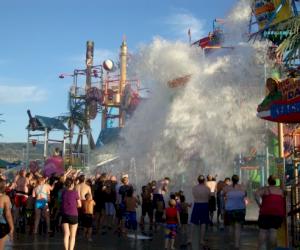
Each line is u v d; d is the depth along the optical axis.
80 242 12.56
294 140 19.27
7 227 7.91
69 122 39.69
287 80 9.46
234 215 10.75
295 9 10.14
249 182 21.83
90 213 13.02
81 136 40.34
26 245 11.61
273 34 10.60
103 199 15.07
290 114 9.36
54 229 14.48
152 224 15.98
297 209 9.87
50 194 14.78
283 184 10.29
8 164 31.80
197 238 11.69
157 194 15.62
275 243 11.71
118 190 15.43
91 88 43.44
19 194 15.11
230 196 10.88
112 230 15.66
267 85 10.09
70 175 15.98
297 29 9.17
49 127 34.62
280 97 9.68
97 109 44.91
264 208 9.54
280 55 9.46
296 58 9.16
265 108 10.13
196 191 11.47
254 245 11.53
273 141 22.11
